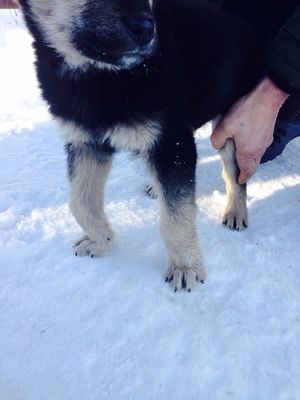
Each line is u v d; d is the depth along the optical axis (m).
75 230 0.57
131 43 0.40
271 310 0.46
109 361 0.41
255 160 0.56
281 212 0.60
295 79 0.51
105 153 0.52
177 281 0.48
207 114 0.54
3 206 0.61
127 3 0.40
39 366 0.40
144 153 0.47
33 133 0.80
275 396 0.38
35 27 0.47
